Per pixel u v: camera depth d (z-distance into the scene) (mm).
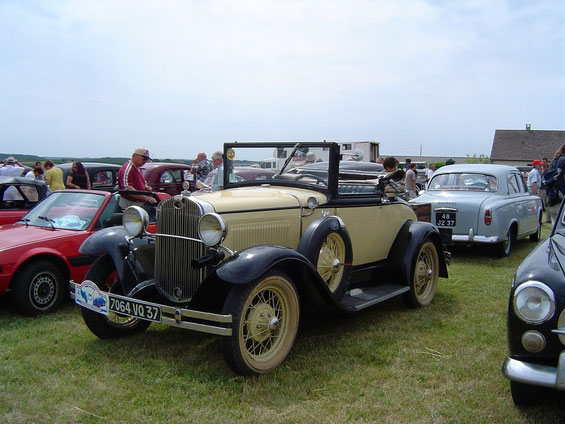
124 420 2982
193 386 3416
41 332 4551
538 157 47594
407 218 5676
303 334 4516
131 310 3719
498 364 3855
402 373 3684
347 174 5656
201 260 3559
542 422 2984
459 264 7980
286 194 4457
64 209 5934
